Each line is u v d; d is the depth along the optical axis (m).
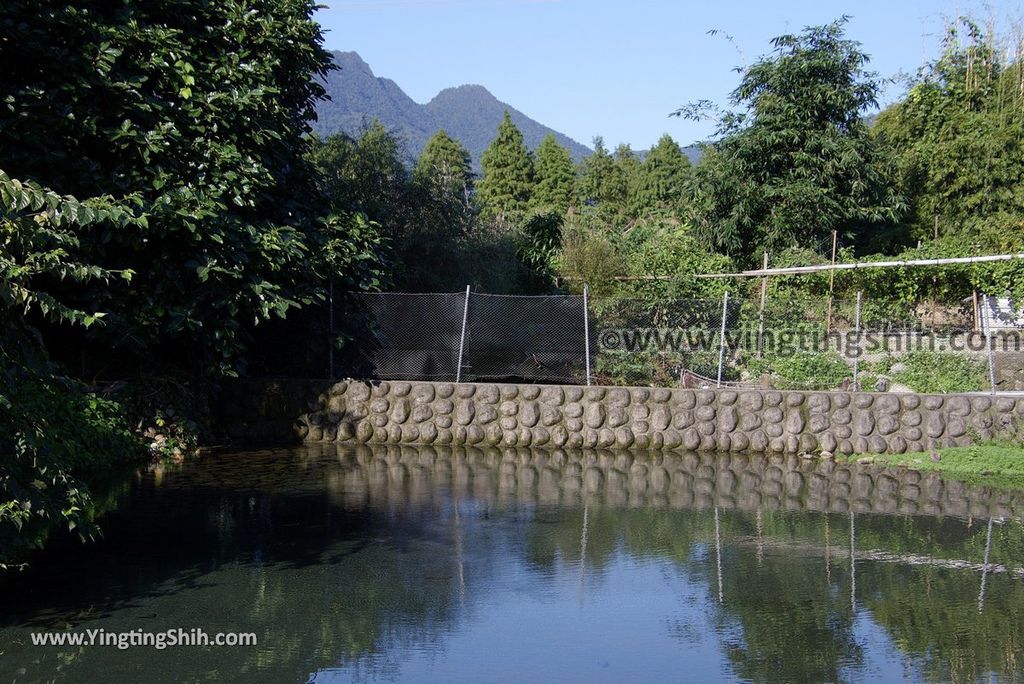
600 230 20.12
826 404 12.88
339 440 13.70
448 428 13.63
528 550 8.17
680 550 8.23
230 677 5.46
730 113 22.28
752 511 9.70
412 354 14.27
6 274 5.78
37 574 7.25
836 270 16.77
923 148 22.56
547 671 5.64
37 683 5.32
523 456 12.78
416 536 8.56
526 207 54.25
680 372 14.49
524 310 14.59
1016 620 6.55
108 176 11.00
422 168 19.28
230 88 12.09
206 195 11.29
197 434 12.65
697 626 6.40
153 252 11.27
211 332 11.84
